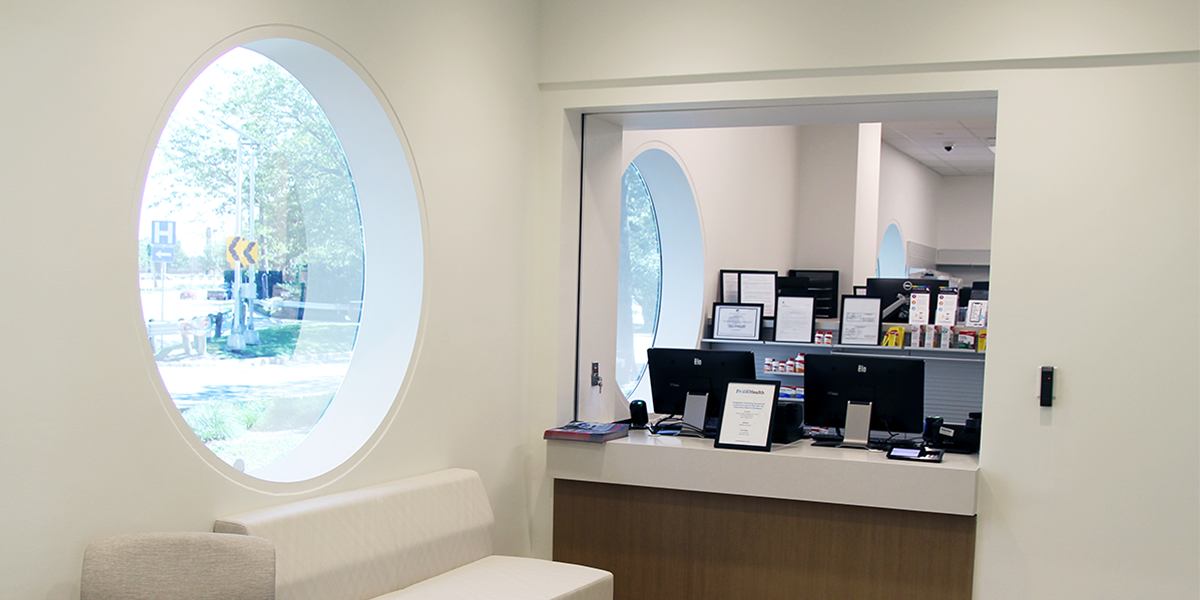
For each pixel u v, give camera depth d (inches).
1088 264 151.5
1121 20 149.2
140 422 104.7
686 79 176.7
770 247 359.6
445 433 159.3
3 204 90.4
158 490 107.0
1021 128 155.2
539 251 188.2
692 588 175.6
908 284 283.7
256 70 175.0
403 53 148.7
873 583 162.6
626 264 285.3
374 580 129.1
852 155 380.5
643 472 175.9
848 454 166.2
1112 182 150.4
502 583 138.6
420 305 152.5
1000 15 155.8
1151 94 148.6
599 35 182.5
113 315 101.7
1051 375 152.0
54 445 95.5
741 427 172.4
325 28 132.1
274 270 177.8
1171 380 147.1
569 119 188.2
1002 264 156.0
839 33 165.8
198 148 163.9
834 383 177.5
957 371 257.6
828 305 344.5
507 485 179.2
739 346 302.8
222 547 101.7
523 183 182.7
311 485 130.1
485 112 169.6
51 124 94.6
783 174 370.0
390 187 152.3
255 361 173.9
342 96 144.3
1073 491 151.9
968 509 153.0
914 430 172.4
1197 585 145.4
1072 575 151.9
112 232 101.4
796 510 167.6
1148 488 148.0
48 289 94.7
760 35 171.2
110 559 95.6
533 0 185.0
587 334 197.2
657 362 196.4
